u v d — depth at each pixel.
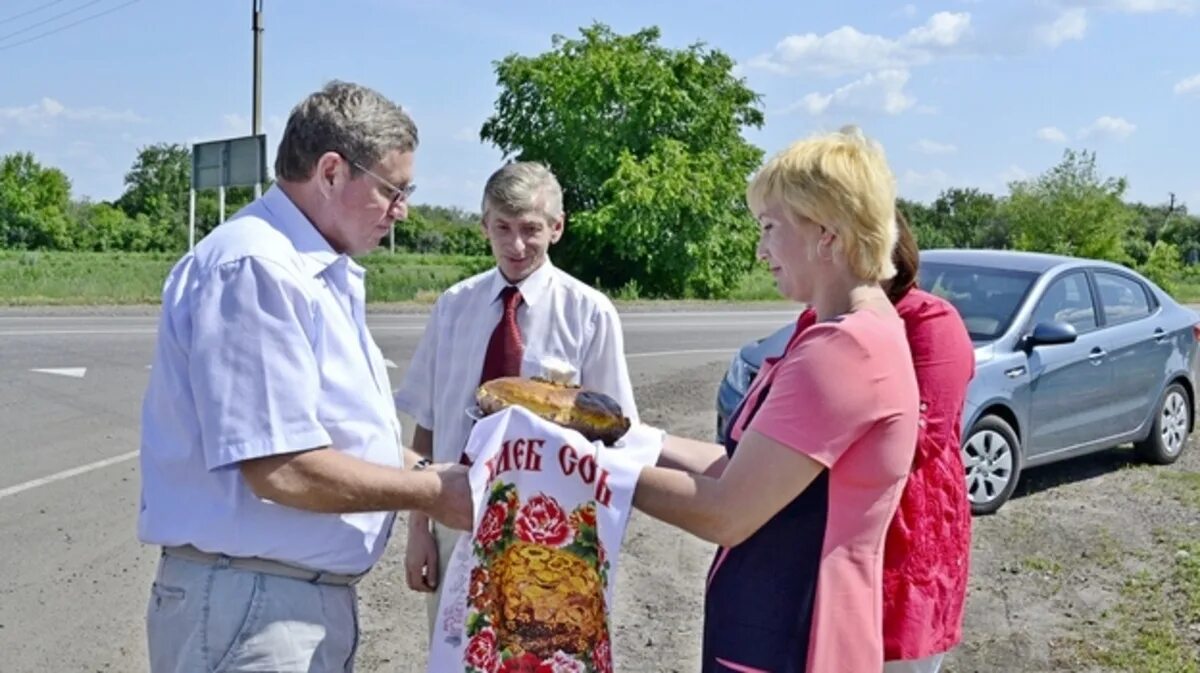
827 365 2.03
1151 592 5.34
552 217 3.25
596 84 32.34
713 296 31.27
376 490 2.18
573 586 2.25
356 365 2.30
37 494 6.64
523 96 34.03
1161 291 8.60
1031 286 7.40
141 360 12.14
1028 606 5.16
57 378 10.81
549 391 2.32
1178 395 8.43
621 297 29.52
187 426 2.20
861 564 2.10
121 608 4.83
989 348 6.88
